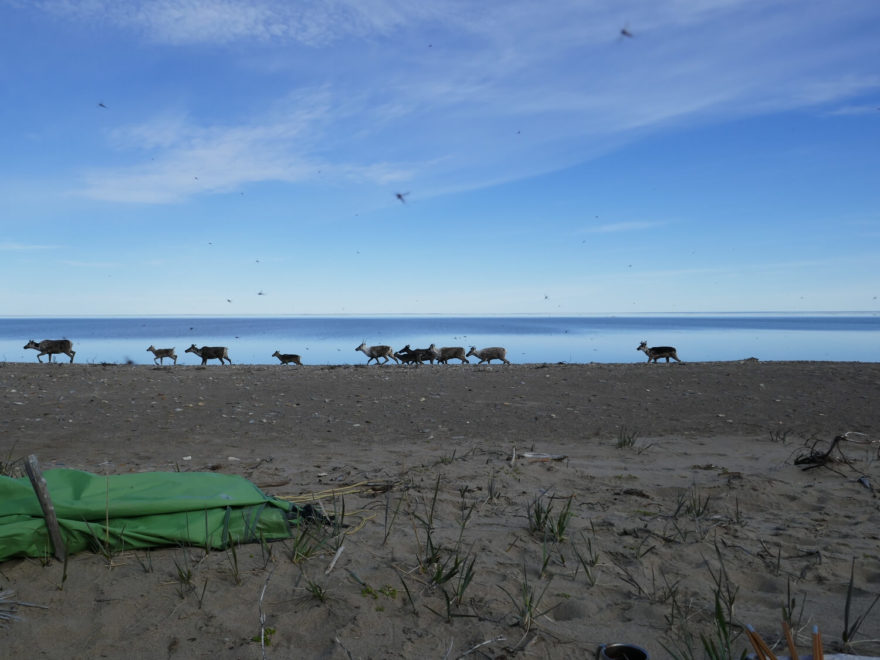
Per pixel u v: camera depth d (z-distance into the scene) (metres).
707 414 11.12
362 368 18.03
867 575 4.14
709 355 40.12
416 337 80.69
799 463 7.39
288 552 4.30
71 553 4.11
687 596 3.81
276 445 8.81
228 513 4.47
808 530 5.05
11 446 8.60
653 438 9.34
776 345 53.34
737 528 5.08
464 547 4.53
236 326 168.62
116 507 4.18
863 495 6.12
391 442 9.05
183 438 9.24
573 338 74.50
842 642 3.22
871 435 9.47
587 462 7.62
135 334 99.38
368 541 4.59
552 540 4.71
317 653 3.12
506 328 133.38
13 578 3.78
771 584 4.02
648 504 5.76
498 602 3.68
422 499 5.71
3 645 3.13
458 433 9.69
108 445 8.74
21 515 4.10
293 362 25.09
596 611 3.61
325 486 6.28
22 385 13.86
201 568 4.00
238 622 3.40
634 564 4.29
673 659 3.09
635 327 137.38
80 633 3.26
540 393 13.23
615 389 13.66
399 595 3.73
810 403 11.91
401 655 3.11
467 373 16.30
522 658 3.10
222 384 14.30
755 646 2.73
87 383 14.27
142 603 3.56
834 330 106.56
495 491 6.05
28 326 176.25
